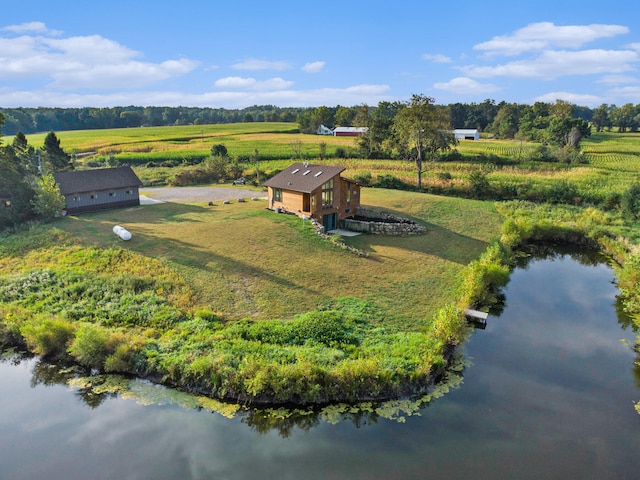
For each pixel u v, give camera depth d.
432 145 66.00
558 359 23.44
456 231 44.25
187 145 115.56
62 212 44.34
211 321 25.11
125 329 24.25
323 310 26.84
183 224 40.59
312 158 93.50
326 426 18.27
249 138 136.38
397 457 16.53
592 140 140.62
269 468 16.09
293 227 39.78
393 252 37.34
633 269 30.61
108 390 20.53
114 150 105.44
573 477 15.53
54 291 28.17
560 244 44.16
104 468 16.16
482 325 27.16
